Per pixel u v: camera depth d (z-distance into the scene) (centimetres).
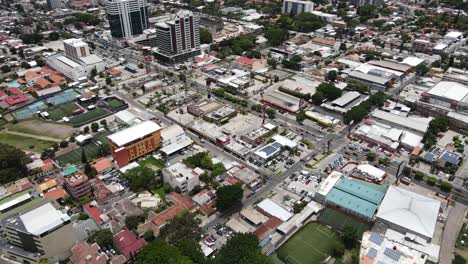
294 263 17300
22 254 17412
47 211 17712
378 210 19188
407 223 18262
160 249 16288
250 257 16100
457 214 19888
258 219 19438
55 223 16838
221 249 17012
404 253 16938
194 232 18262
